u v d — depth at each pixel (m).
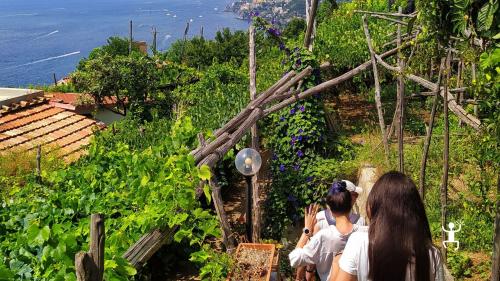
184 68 24.67
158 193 6.31
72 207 6.55
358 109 13.36
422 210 2.36
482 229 6.42
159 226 5.81
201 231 7.02
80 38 187.62
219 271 5.77
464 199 6.89
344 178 8.94
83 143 14.89
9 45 173.88
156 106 21.36
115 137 12.62
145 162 7.18
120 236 5.50
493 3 3.91
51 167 12.20
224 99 13.18
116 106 22.16
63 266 4.77
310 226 4.87
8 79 120.94
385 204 2.35
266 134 10.89
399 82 6.72
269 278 5.50
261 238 8.13
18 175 11.41
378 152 8.77
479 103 4.52
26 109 16.77
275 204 8.83
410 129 10.76
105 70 20.66
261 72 15.22
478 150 4.82
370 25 13.04
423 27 4.98
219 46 37.44
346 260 2.46
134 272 4.91
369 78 13.70
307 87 10.02
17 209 6.70
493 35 4.09
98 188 7.21
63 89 26.44
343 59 12.69
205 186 6.38
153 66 22.02
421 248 2.29
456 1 4.25
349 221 4.44
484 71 4.16
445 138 5.48
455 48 5.19
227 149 7.64
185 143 7.98
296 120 9.63
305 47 10.57
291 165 9.41
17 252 5.21
